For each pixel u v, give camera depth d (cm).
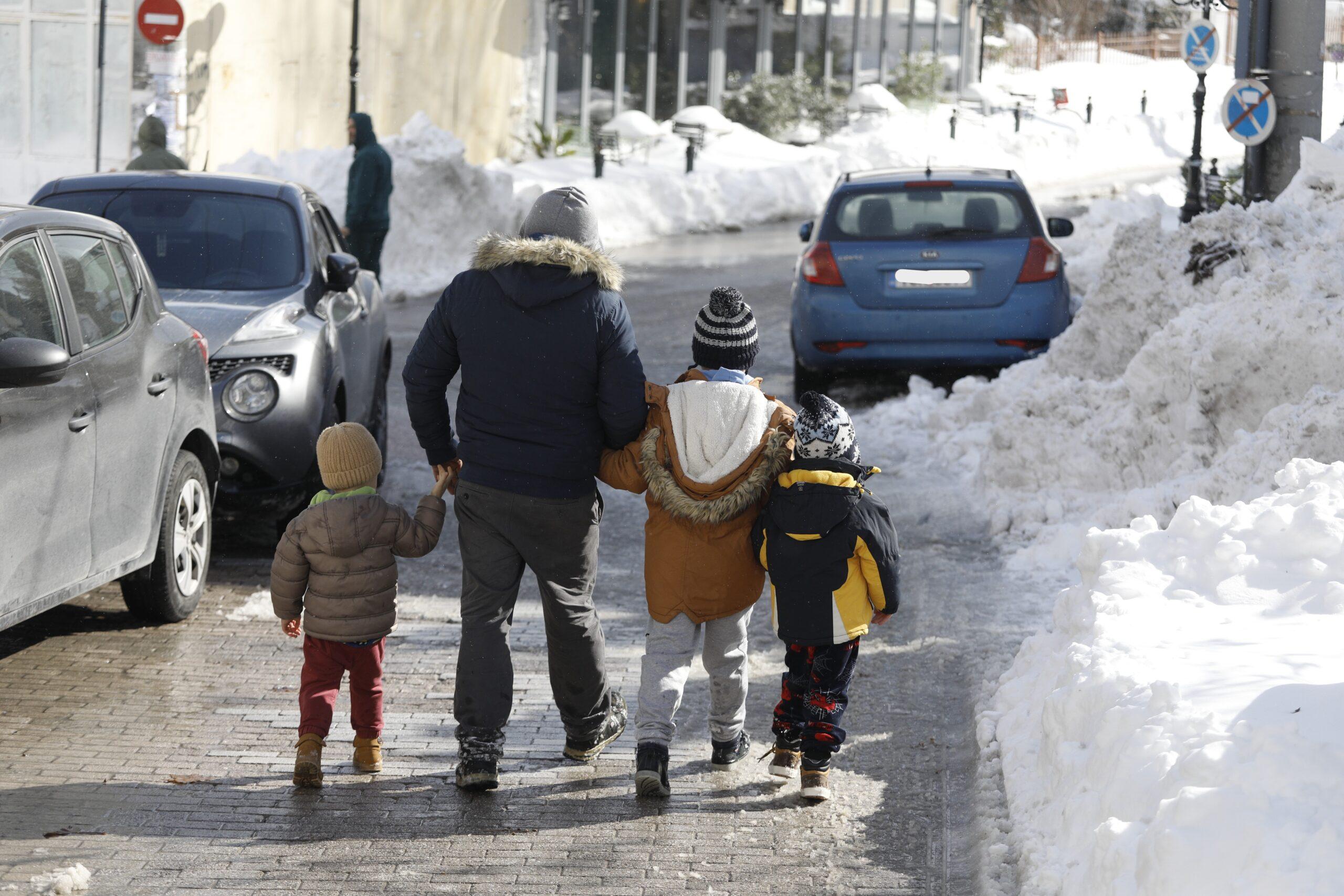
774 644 2488
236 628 2512
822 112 14562
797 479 1770
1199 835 1248
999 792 1795
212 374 2883
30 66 8200
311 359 2994
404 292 6775
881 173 4619
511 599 1850
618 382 1784
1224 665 1633
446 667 2339
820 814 1800
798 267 4506
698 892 1591
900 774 1917
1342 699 1430
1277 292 2878
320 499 1847
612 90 13075
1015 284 4212
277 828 1739
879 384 4688
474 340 1783
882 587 1767
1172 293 3512
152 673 2277
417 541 1856
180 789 1845
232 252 3272
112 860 1644
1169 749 1435
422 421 1875
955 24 17612
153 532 2408
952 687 2228
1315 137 4434
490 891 1589
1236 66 4569
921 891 1596
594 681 1898
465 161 7725
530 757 1981
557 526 1814
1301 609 1817
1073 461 3167
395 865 1648
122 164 8100
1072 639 1956
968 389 4019
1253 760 1329
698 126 12356
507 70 11700
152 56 7938
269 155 8950
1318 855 1190
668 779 1845
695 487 1778
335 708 2147
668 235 10106
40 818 1745
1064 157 15238
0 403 1956
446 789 1867
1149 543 2075
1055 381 3453
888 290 4225
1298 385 2794
